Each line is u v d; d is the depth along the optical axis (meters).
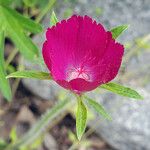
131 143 0.30
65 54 0.18
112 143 0.31
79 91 0.17
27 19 0.23
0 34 0.23
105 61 0.17
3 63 0.23
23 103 0.32
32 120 0.31
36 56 0.23
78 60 0.18
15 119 0.31
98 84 0.17
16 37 0.23
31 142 0.29
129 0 0.31
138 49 0.30
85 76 0.18
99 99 0.30
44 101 0.32
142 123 0.30
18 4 0.29
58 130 0.32
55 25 0.17
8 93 0.23
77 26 0.17
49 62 0.17
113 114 0.30
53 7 0.30
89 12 0.30
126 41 0.30
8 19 0.23
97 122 0.30
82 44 0.18
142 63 0.30
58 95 0.31
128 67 0.30
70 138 0.30
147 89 0.30
